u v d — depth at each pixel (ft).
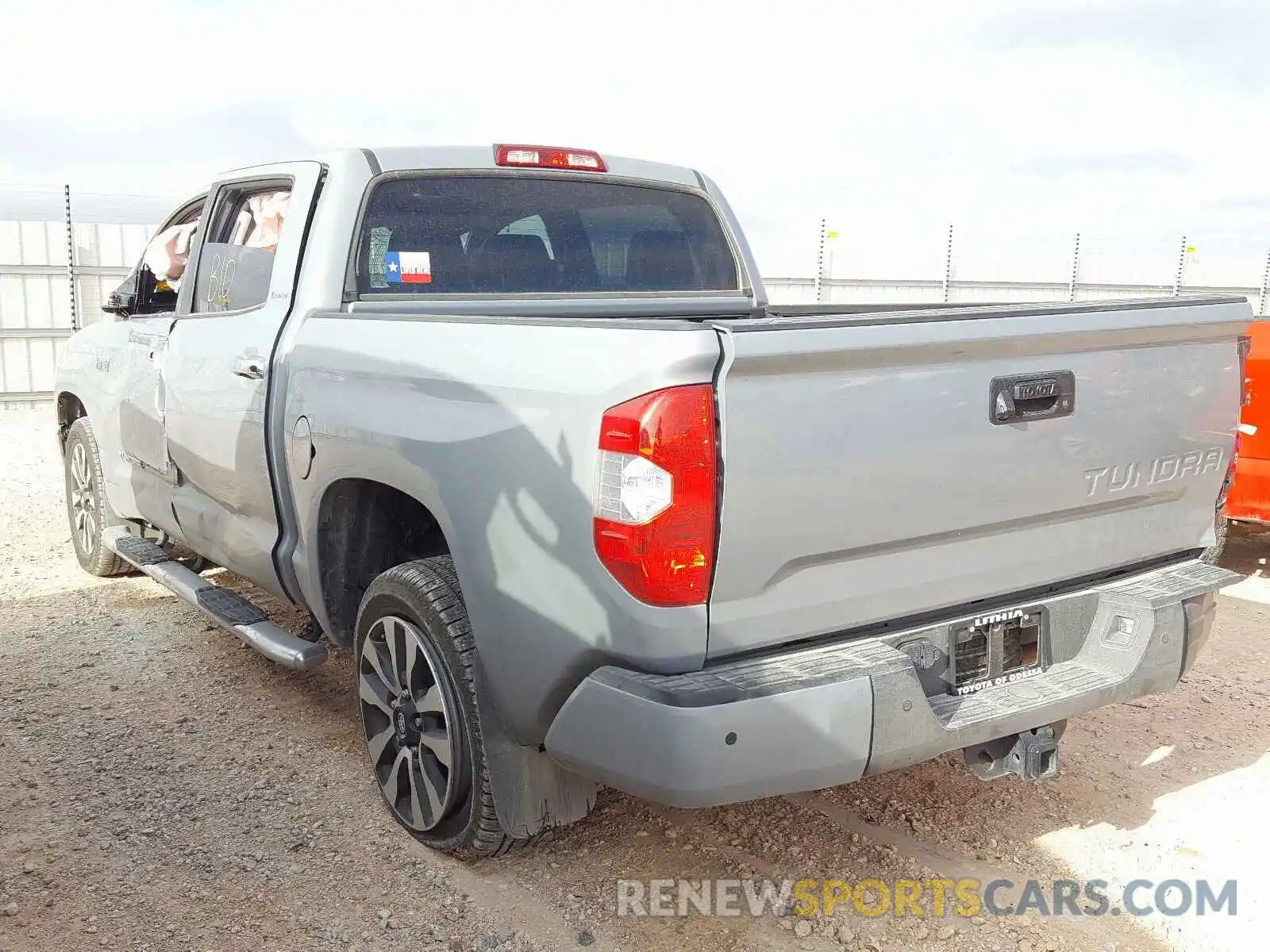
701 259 14.29
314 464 10.85
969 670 9.01
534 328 8.31
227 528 13.24
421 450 9.18
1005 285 66.90
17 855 10.12
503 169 12.54
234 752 12.35
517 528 8.27
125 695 13.99
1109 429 9.31
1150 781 11.76
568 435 7.77
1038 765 9.26
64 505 26.16
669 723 7.23
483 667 8.86
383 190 11.66
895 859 10.10
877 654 8.07
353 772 11.89
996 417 8.52
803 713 7.49
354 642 11.37
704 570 7.38
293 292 11.62
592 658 7.88
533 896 9.51
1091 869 9.95
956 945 8.79
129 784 11.57
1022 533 9.08
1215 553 10.87
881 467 7.96
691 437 7.17
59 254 47.60
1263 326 18.33
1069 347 8.89
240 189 13.60
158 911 9.25
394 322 9.90
